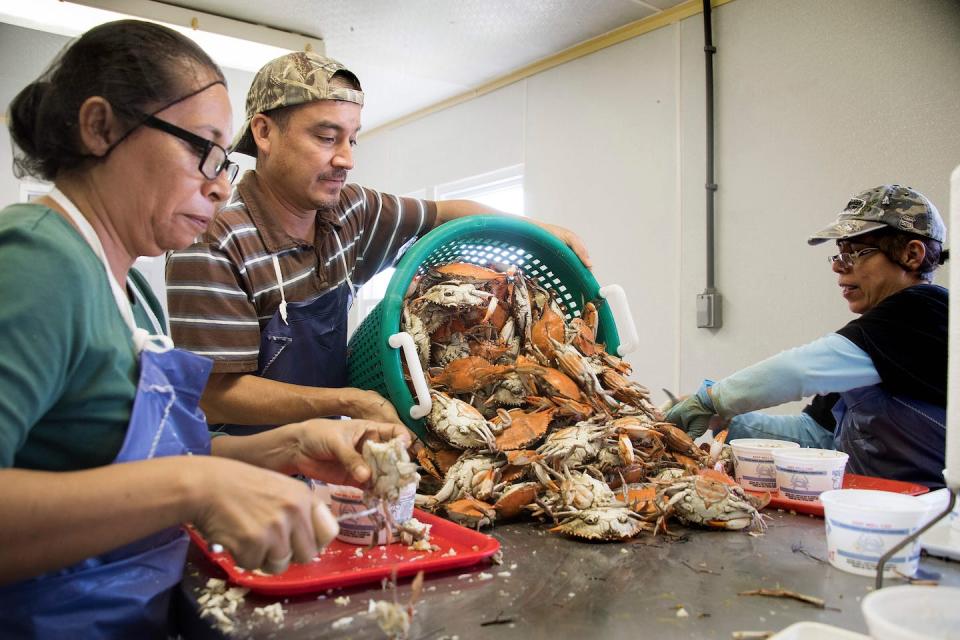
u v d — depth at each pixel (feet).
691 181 11.27
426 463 5.11
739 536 4.41
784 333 10.14
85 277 2.89
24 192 15.30
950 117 8.52
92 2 10.48
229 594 3.27
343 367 6.20
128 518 2.60
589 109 12.91
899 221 7.21
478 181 15.72
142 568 3.26
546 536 4.41
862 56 9.27
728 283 10.81
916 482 6.80
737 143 10.68
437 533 4.27
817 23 9.70
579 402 5.39
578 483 4.59
